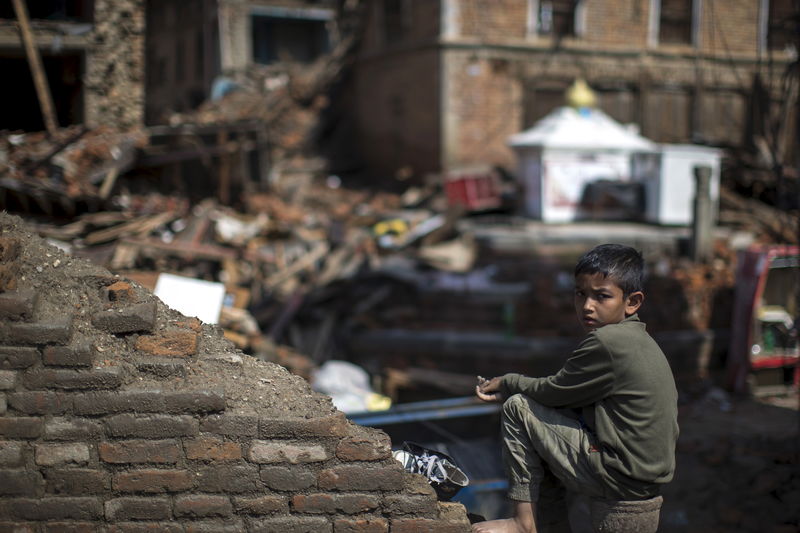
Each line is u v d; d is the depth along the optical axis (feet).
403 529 8.18
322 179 65.31
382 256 37.93
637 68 59.41
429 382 27.22
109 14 28.48
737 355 28.76
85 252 24.97
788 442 22.31
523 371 28.25
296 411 8.18
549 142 40.22
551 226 39.91
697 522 17.30
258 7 97.35
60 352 7.90
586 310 8.16
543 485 8.72
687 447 22.06
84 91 29.30
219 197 42.80
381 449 8.15
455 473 9.10
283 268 34.81
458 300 31.07
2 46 28.48
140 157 37.60
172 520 8.04
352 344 29.60
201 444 8.00
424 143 58.39
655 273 32.27
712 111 60.54
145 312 8.29
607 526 8.04
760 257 27.96
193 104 66.03
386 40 64.64
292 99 76.28
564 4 57.47
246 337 25.35
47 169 27.89
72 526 7.96
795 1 22.65
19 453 7.90
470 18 55.36
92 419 7.95
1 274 7.91
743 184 47.67
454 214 39.58
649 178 40.11
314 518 8.12
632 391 7.80
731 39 58.80
